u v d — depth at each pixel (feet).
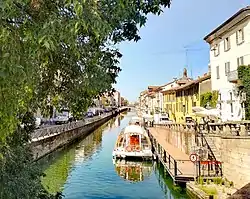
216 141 68.39
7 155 22.44
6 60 10.57
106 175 82.48
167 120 199.72
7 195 20.98
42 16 11.98
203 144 76.48
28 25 11.44
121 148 106.63
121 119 390.21
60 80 22.43
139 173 85.46
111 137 182.60
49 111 25.35
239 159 54.49
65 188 69.00
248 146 51.72
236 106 97.66
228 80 100.94
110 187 70.59
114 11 14.57
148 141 109.91
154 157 101.50
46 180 76.07
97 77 19.49
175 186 62.49
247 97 88.43
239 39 97.50
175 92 194.29
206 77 134.00
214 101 116.98
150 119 222.28
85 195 64.23
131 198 62.39
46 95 22.98
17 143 24.43
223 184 58.44
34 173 27.63
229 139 58.80
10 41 10.89
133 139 109.60
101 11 13.91
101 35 12.16
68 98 23.34
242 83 89.97
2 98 11.62
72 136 151.33
